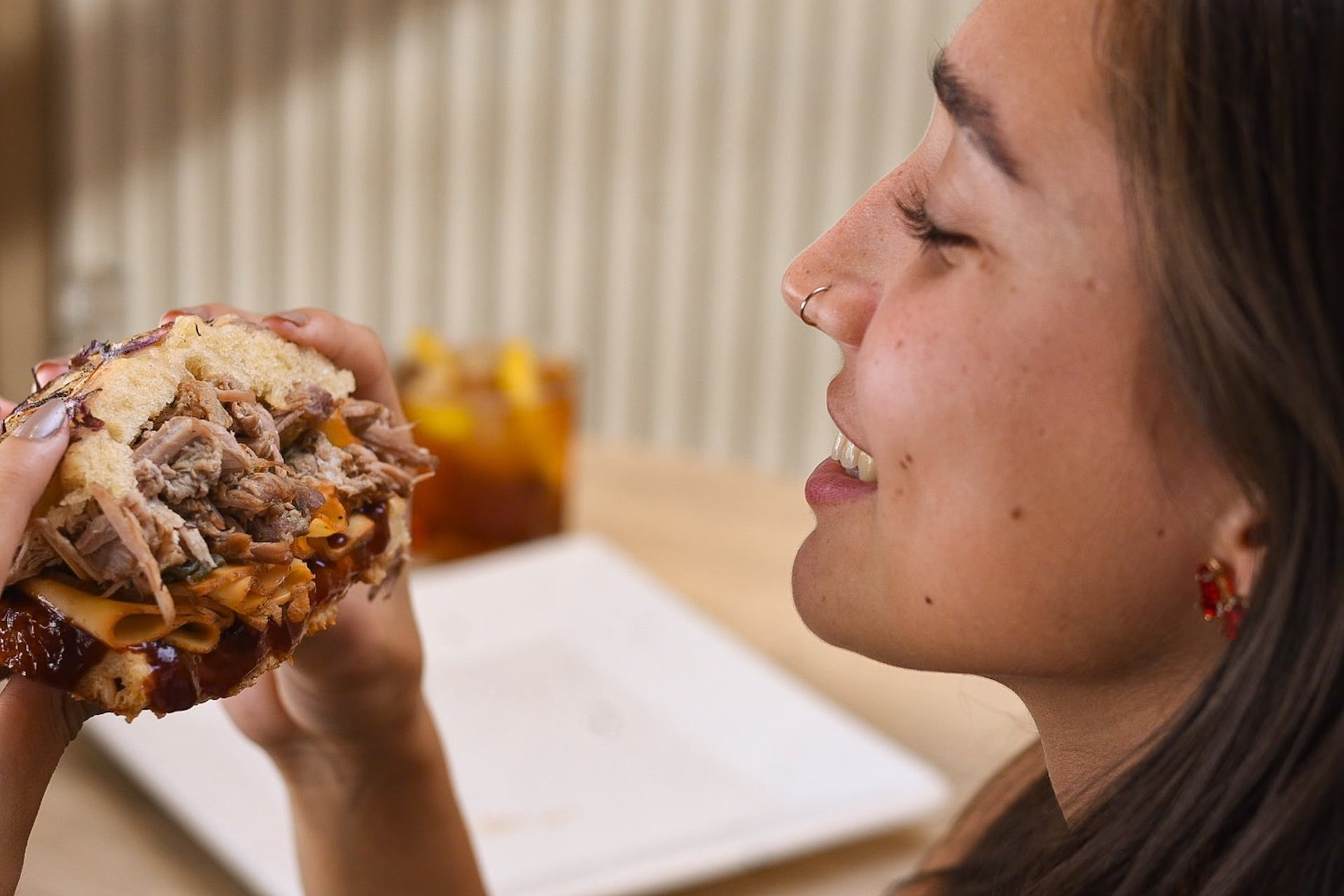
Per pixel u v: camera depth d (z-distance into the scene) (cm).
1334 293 59
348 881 79
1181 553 61
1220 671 61
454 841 80
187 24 250
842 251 66
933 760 98
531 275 242
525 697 100
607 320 239
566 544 123
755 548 130
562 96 233
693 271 231
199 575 63
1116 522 61
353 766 78
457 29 235
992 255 62
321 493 66
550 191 238
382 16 238
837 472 67
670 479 146
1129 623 62
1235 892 59
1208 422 59
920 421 62
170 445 63
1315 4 59
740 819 91
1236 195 59
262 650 64
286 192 253
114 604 62
